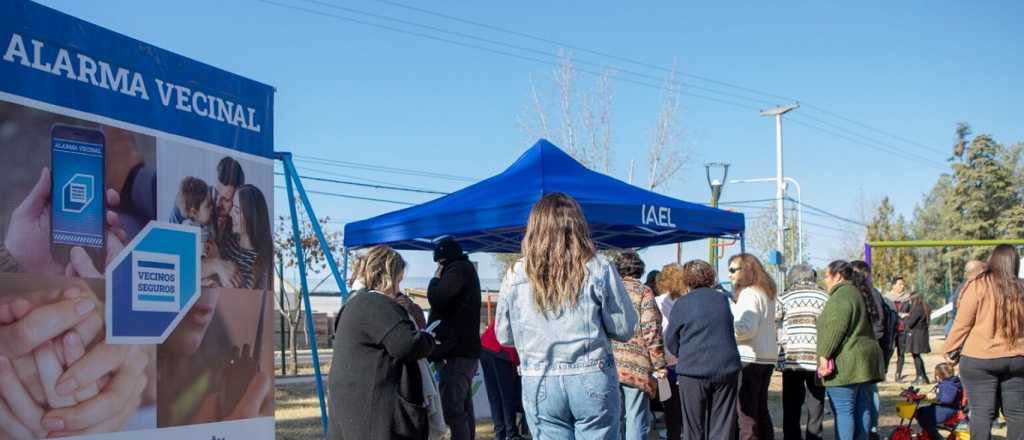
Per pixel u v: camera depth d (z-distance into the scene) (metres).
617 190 8.38
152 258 4.78
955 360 7.01
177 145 4.99
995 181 56.44
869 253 15.84
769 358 7.35
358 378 4.91
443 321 6.68
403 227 8.75
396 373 4.98
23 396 4.10
